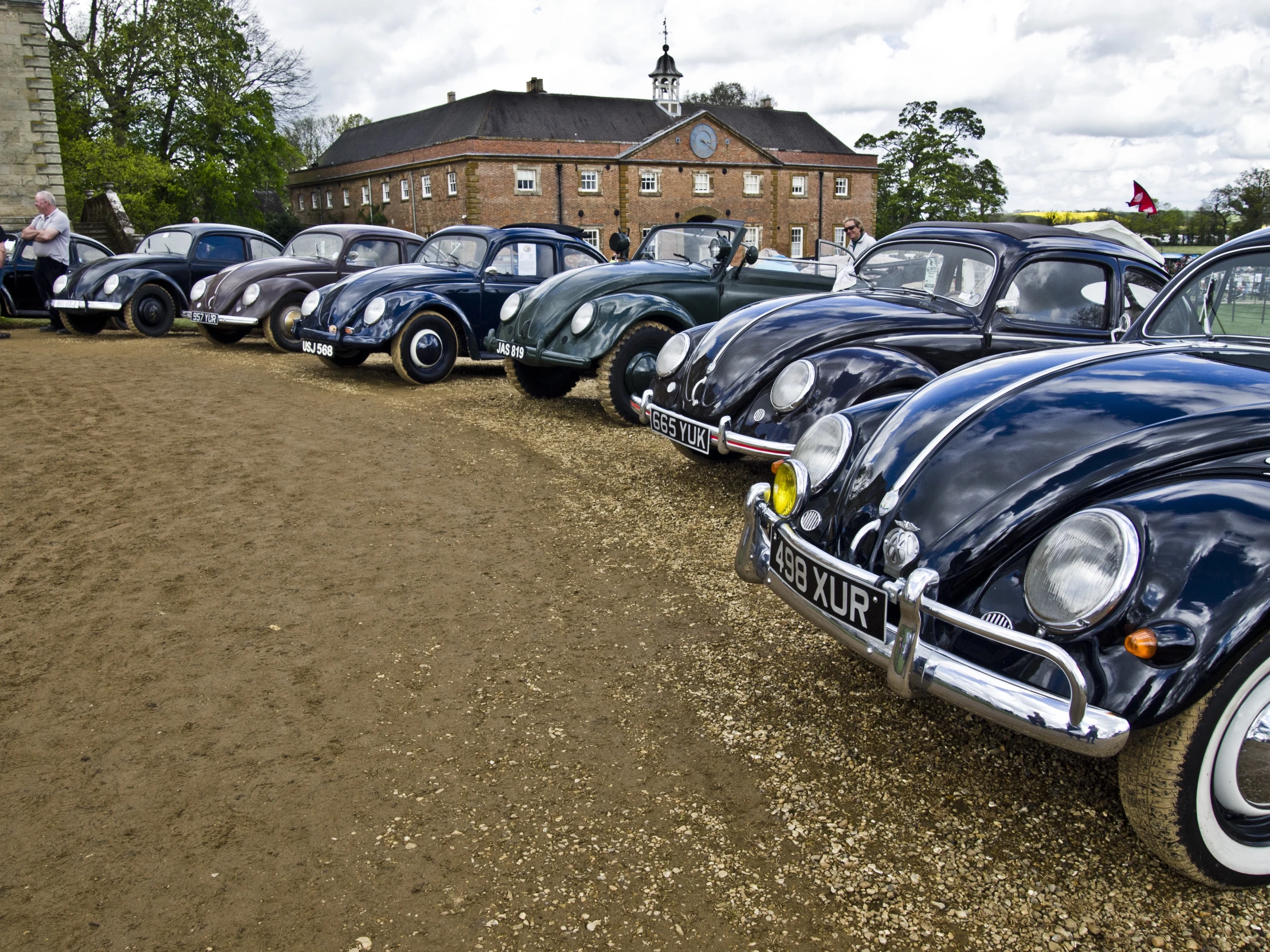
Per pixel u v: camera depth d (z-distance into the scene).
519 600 3.43
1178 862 1.83
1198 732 1.71
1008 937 1.76
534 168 44.22
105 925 1.76
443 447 5.92
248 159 40.41
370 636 3.08
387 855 1.98
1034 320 4.54
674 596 3.49
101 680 2.73
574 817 2.13
